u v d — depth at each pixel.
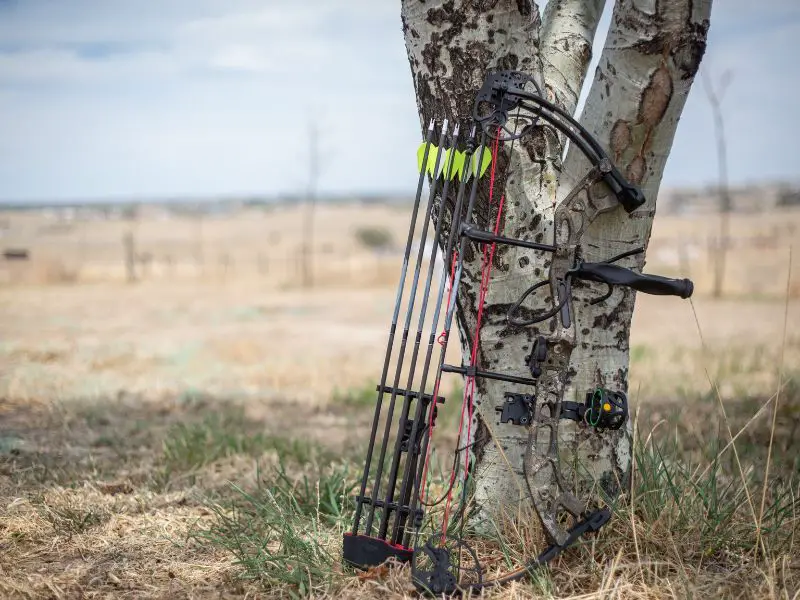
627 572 3.69
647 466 4.50
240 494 5.32
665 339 15.30
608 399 4.04
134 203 136.12
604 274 3.69
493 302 4.17
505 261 4.13
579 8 4.50
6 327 16.94
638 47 3.79
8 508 4.75
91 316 19.78
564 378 3.67
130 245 33.59
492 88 3.70
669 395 8.99
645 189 4.05
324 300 25.31
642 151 3.95
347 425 8.19
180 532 4.56
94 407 8.38
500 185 4.06
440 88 4.05
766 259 38.34
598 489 4.12
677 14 3.73
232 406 9.08
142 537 4.48
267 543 4.22
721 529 4.07
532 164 4.06
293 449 6.60
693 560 3.93
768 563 3.64
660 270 34.62
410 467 3.78
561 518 4.05
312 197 35.16
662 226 64.69
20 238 59.72
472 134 3.71
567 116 3.76
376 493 3.80
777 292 27.42
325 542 4.23
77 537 4.45
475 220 4.14
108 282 32.56
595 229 4.05
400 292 3.82
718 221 68.50
